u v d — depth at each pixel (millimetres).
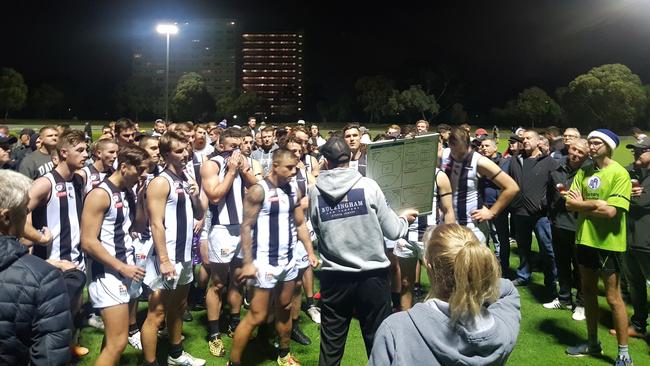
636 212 4453
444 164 4031
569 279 5223
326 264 3098
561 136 7531
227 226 4285
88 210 3090
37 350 1790
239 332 3611
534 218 5742
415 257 4324
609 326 4812
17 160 7242
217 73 153375
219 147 4680
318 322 4902
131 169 3246
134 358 4047
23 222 1892
